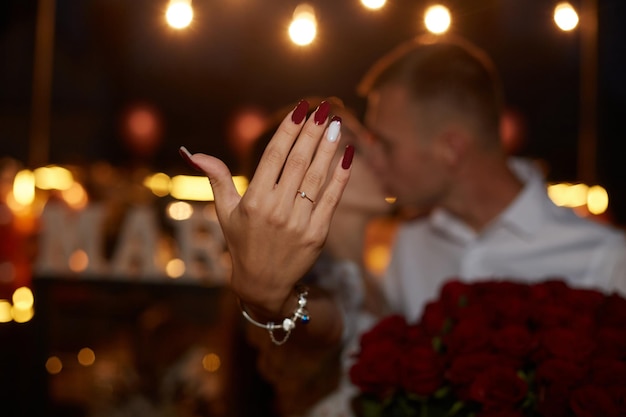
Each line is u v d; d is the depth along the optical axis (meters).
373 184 2.13
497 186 2.36
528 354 1.47
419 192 2.34
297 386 1.92
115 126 5.90
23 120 5.47
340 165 1.23
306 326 1.67
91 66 5.82
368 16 3.65
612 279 2.30
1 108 5.44
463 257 2.44
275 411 2.09
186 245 3.27
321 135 1.21
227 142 5.85
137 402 3.13
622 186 4.94
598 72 4.09
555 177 5.43
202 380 3.15
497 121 2.35
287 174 1.20
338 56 4.22
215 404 3.07
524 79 5.06
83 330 3.56
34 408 3.24
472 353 1.48
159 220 3.28
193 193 4.13
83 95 5.87
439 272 2.54
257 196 1.19
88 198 3.61
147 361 3.21
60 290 3.57
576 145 5.34
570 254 2.34
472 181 2.35
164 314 3.45
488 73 2.35
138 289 3.28
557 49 4.77
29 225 3.59
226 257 3.22
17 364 3.32
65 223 3.26
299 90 5.09
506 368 1.43
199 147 5.90
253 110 5.59
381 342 1.60
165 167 5.86
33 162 3.88
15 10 5.35
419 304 2.60
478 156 2.32
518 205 2.35
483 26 4.35
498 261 2.40
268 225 1.20
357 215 2.11
